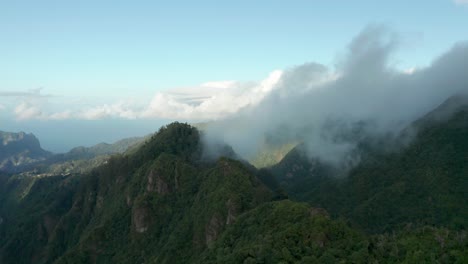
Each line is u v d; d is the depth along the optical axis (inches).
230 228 4960.6
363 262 3843.5
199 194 6343.5
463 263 3900.1
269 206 4977.9
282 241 4082.2
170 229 6259.8
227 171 6314.0
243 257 3949.3
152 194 6732.3
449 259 3991.1
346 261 3826.3
